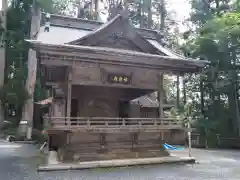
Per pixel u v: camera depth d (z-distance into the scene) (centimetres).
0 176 810
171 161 1089
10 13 2670
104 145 1070
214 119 2222
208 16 2327
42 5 2475
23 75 2570
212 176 836
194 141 2080
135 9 2880
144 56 1080
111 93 1435
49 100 1733
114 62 1115
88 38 1085
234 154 1511
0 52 2623
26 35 2788
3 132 2425
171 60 1129
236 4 1992
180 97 3133
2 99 2427
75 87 1346
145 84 1234
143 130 1096
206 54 2130
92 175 823
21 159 1193
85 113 1347
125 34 1168
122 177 798
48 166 912
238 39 1959
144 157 1116
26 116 2361
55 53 977
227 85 2178
